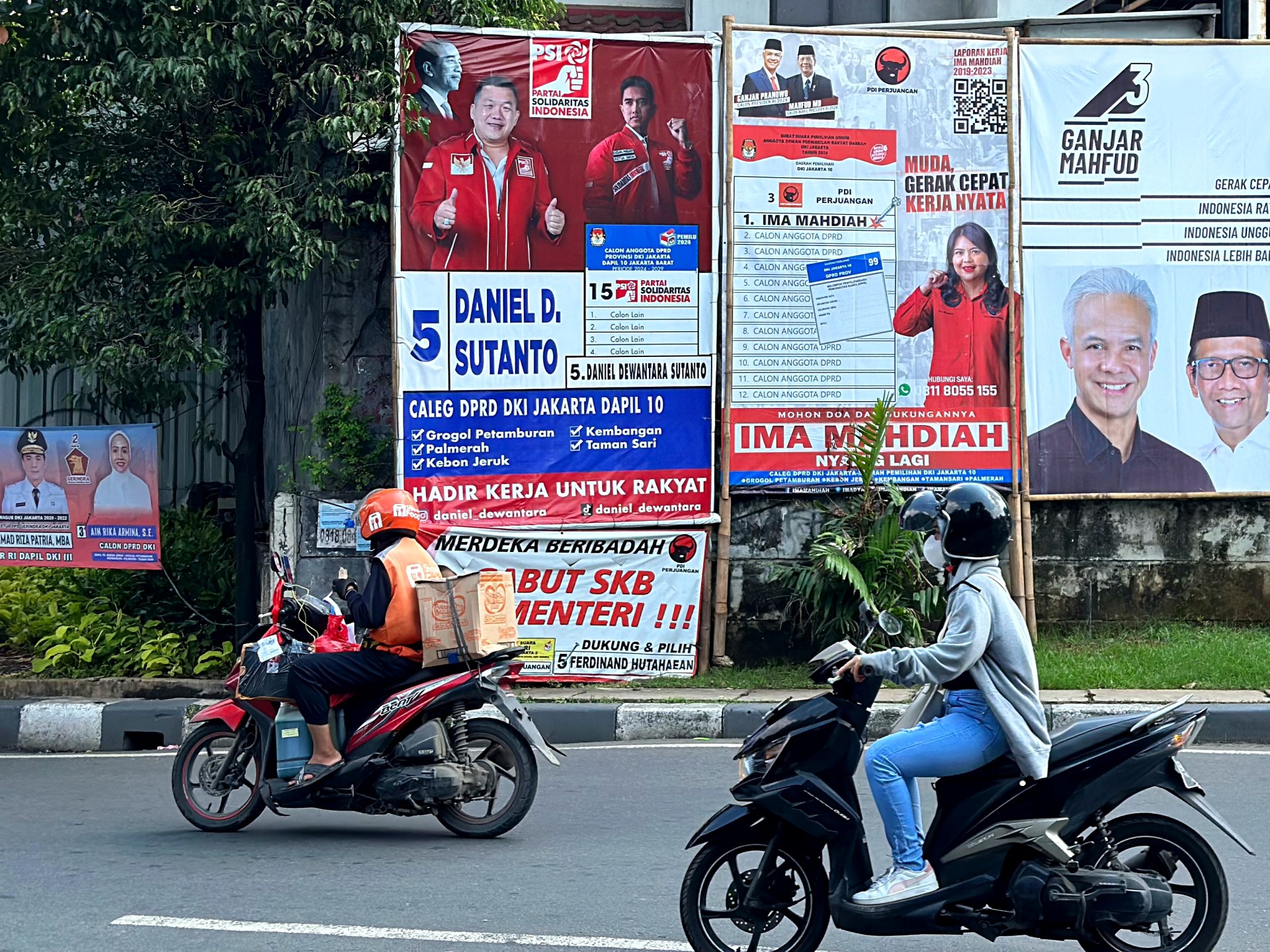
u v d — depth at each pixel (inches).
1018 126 426.6
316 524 426.6
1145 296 431.5
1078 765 180.9
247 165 429.7
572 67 414.6
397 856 254.4
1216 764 318.0
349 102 390.0
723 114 419.8
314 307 439.5
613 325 416.8
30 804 304.7
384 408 430.3
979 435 426.3
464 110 410.9
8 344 438.6
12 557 423.5
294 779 266.2
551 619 412.8
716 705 373.4
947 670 179.5
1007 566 427.5
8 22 397.1
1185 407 433.1
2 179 434.3
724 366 421.4
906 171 424.8
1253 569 435.8
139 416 568.1
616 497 416.5
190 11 393.7
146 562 416.2
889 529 394.0
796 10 627.8
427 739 259.6
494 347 413.4
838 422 423.5
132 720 378.0
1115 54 428.8
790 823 184.1
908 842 183.8
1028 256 429.4
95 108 430.9
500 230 412.8
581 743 367.2
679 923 212.1
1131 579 435.2
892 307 424.2
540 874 240.4
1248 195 432.5
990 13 601.3
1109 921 176.9
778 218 420.8
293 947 201.3
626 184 417.1
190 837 272.2
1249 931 204.4
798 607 425.4
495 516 413.1
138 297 415.8
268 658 265.0
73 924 212.8
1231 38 461.7
